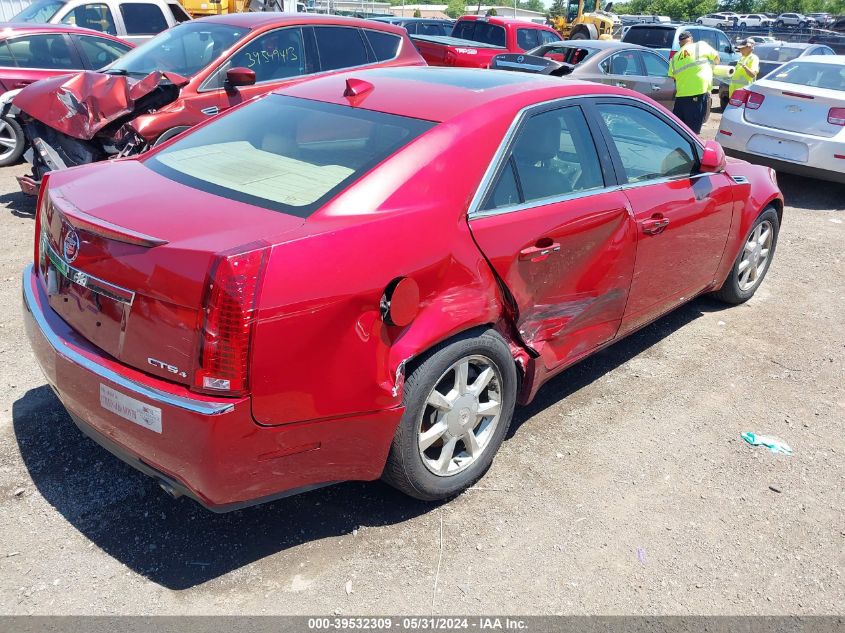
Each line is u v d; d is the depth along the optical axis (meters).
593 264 3.60
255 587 2.66
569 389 4.25
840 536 3.14
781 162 8.91
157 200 2.78
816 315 5.56
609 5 31.92
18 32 8.63
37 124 6.62
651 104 4.18
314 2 40.88
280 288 2.35
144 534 2.88
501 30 15.41
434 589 2.71
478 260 2.96
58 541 2.82
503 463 3.48
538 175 3.35
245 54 7.00
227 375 2.30
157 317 2.39
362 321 2.56
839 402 4.29
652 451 3.66
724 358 4.75
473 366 3.13
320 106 3.44
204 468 2.36
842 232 7.91
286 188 2.82
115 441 2.59
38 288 3.07
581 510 3.19
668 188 4.11
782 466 3.61
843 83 9.03
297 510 3.07
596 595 2.73
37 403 3.71
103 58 9.27
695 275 4.62
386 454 2.81
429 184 2.88
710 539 3.07
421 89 3.47
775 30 48.12
